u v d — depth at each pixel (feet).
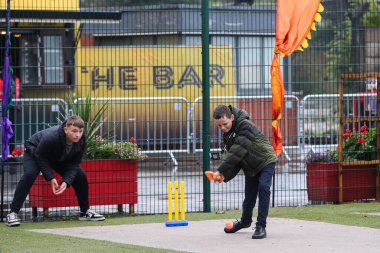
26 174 43.19
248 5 71.61
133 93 66.23
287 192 58.34
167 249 33.83
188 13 68.74
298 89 69.77
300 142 70.64
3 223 44.68
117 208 49.78
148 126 65.00
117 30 66.13
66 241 36.60
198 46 63.36
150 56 67.72
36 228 42.11
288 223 41.60
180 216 46.57
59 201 46.78
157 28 64.90
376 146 52.34
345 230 38.91
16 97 67.46
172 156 66.80
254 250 33.45
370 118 52.08
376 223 41.42
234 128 36.94
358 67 68.44
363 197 52.29
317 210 47.65
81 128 41.78
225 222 42.98
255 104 65.77
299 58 67.67
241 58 64.90
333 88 68.95
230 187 59.67
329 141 70.13
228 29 67.41
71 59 68.90
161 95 68.18
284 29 48.80
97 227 41.88
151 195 52.16
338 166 51.52
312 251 33.01
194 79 69.31
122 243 35.88
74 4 63.46
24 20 57.67
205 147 48.57
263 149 36.88
